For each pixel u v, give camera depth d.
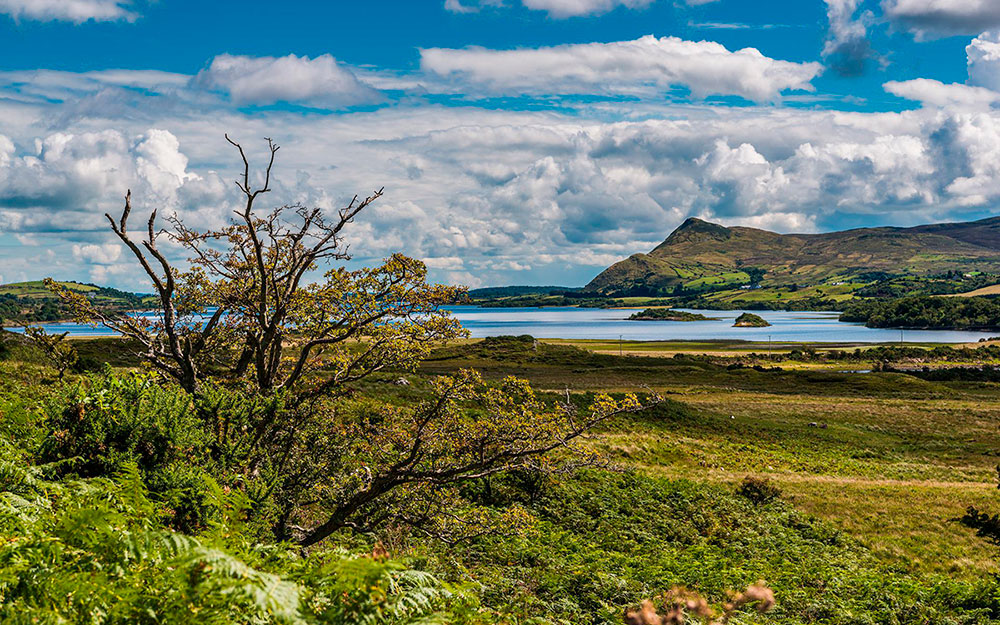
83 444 8.21
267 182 14.45
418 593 4.41
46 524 5.00
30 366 23.94
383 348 15.68
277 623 3.97
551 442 13.68
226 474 9.62
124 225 13.41
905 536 29.83
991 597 18.73
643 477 33.88
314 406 14.37
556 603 14.44
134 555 4.29
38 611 3.50
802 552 25.67
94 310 14.47
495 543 20.23
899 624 16.36
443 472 12.95
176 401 9.46
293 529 12.91
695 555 23.64
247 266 15.87
